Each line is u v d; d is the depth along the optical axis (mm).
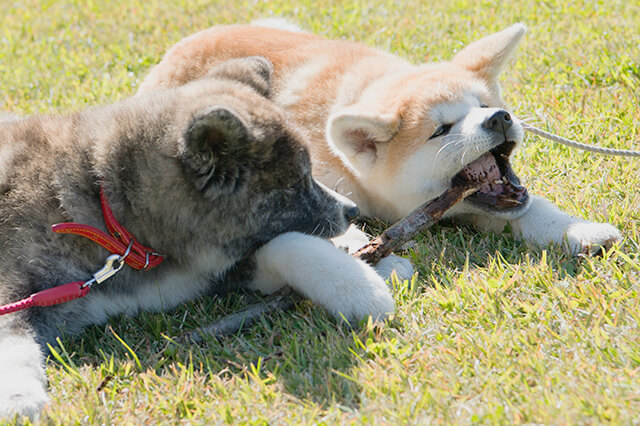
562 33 7148
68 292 3180
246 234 3541
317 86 4910
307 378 2922
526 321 3117
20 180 3381
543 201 4094
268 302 3469
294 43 5527
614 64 6008
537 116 5395
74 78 7449
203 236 3494
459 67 4637
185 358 3176
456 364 2885
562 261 3637
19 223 3312
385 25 8086
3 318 3137
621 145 4762
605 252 3598
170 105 3465
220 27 6148
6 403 2721
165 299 3631
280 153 3438
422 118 4098
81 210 3350
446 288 3492
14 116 4840
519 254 3801
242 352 3205
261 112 3449
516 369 2781
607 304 3125
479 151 3916
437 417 2574
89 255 3354
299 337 3227
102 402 2910
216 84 3781
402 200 4328
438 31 7688
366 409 2646
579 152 4770
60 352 3314
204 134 3145
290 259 3398
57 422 2744
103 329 3539
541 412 2451
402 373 2826
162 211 3375
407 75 4582
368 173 4363
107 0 10461
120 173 3342
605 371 2688
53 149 3461
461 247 4016
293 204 3578
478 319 3172
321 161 4625
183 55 5680
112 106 3758
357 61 5086
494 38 4672
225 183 3340
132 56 7957
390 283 3572
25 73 7703
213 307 3684
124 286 3490
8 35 9078
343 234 3846
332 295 3277
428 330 3146
